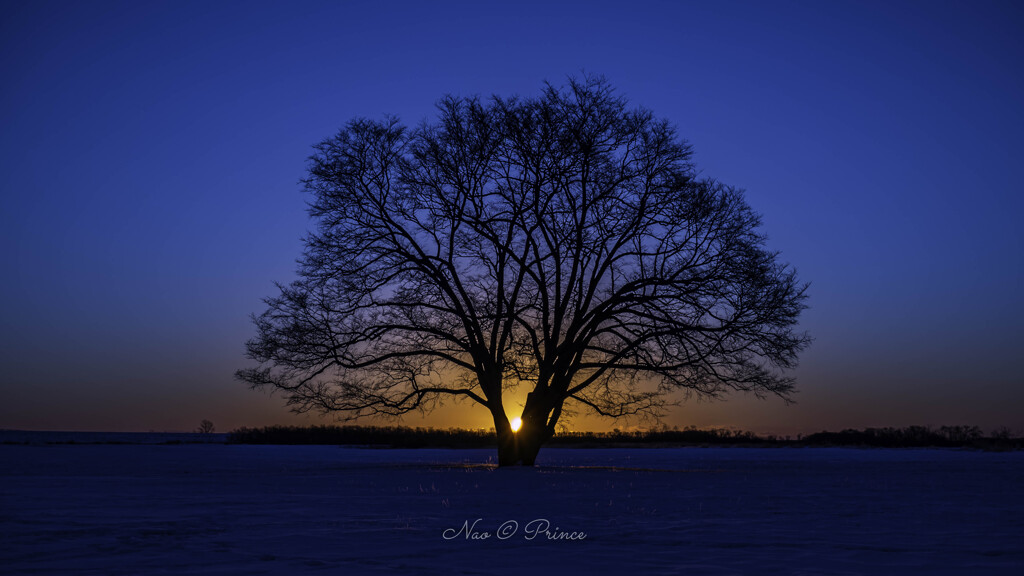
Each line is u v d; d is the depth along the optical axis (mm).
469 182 33469
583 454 60219
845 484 24219
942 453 63375
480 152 33000
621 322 32781
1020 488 22594
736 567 8914
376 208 33688
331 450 62219
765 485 23453
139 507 15562
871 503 17516
